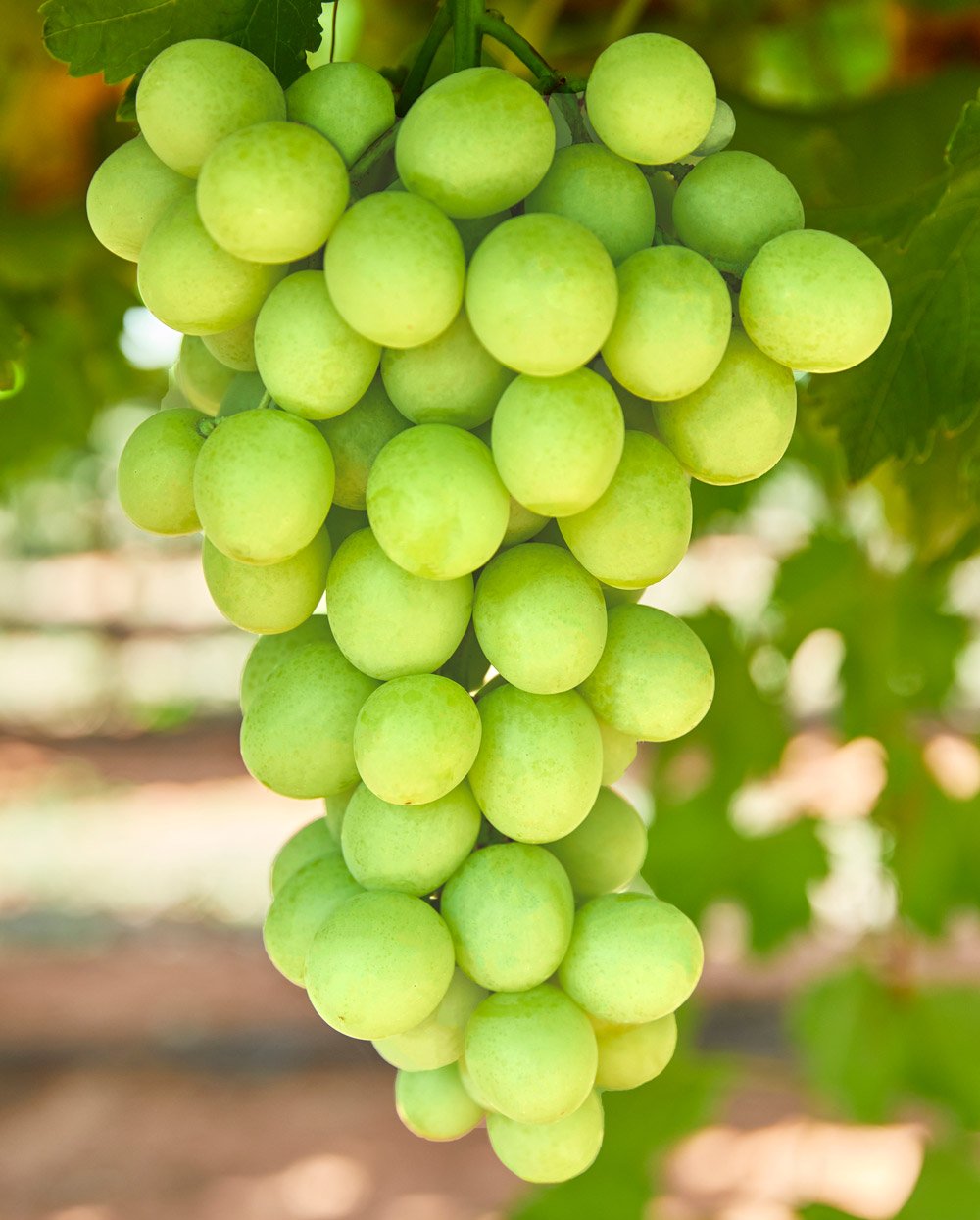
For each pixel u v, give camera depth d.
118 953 5.04
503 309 0.65
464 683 0.70
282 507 0.66
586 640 0.68
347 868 0.71
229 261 0.68
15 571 9.52
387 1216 3.62
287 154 0.66
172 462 0.69
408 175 0.67
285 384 0.67
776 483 1.26
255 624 0.70
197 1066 4.43
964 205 0.80
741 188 0.68
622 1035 0.70
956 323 0.80
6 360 0.96
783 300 0.66
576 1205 1.07
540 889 0.68
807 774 1.72
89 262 1.07
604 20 0.97
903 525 1.01
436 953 0.67
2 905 5.39
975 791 1.26
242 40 0.74
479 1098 0.71
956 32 0.94
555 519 0.70
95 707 8.49
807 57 0.98
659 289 0.66
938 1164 1.10
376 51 1.00
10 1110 4.15
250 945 5.15
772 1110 3.91
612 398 0.66
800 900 1.28
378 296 0.65
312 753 0.69
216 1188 3.75
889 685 1.27
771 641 1.30
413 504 0.66
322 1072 4.44
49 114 0.94
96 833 6.27
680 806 1.30
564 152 0.68
